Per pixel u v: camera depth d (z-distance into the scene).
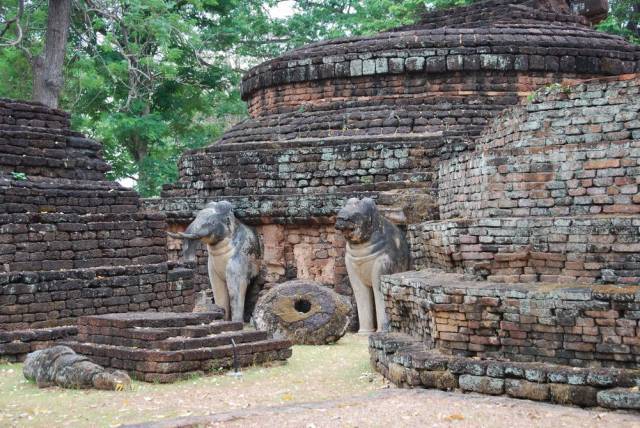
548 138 12.86
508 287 10.58
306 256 18.64
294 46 36.03
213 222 18.16
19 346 13.77
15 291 14.20
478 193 13.20
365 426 8.69
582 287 10.24
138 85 32.16
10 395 11.22
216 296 18.88
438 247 13.59
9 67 29.50
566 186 11.88
